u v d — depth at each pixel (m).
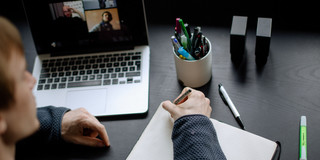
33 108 0.51
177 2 1.15
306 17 1.03
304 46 0.98
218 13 1.10
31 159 0.84
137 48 1.01
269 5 1.05
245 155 0.76
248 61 0.97
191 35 0.92
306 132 0.81
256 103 0.88
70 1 0.95
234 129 0.80
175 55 0.88
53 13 0.97
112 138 0.86
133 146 0.84
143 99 0.91
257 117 0.86
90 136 0.86
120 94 0.93
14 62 0.45
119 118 0.90
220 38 1.04
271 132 0.83
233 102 0.89
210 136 0.74
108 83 0.95
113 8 0.95
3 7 1.24
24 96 0.48
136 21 0.97
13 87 0.44
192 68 0.88
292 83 0.91
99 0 0.95
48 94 0.96
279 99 0.88
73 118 0.85
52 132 0.85
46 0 0.96
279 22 1.04
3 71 0.43
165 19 1.12
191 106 0.81
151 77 0.98
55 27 0.99
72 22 0.98
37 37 1.01
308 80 0.91
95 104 0.92
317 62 0.94
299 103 0.87
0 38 0.43
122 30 0.98
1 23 0.44
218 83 0.94
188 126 0.75
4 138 0.49
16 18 1.21
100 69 0.99
